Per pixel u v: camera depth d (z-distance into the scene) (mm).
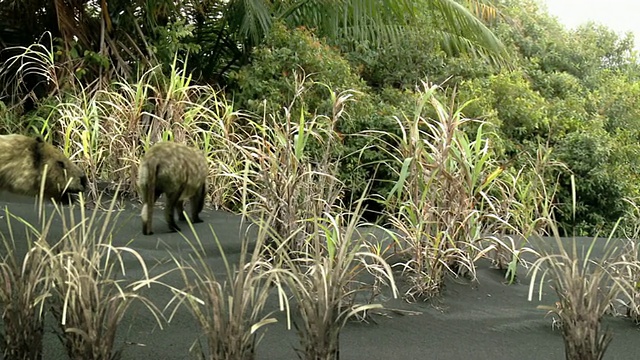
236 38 12625
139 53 11172
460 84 13055
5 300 3293
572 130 13422
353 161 10602
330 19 12828
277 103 10945
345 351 3811
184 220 6223
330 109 11094
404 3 12492
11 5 11156
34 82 11141
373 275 4770
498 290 4977
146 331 3869
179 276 4707
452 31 13516
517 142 12797
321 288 3379
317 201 5332
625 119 15422
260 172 5543
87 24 11203
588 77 17844
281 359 3635
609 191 12531
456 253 5141
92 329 3229
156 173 5605
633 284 4520
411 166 5164
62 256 3562
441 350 3900
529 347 4004
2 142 5441
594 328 3529
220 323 3199
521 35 18188
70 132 7723
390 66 14023
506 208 5789
